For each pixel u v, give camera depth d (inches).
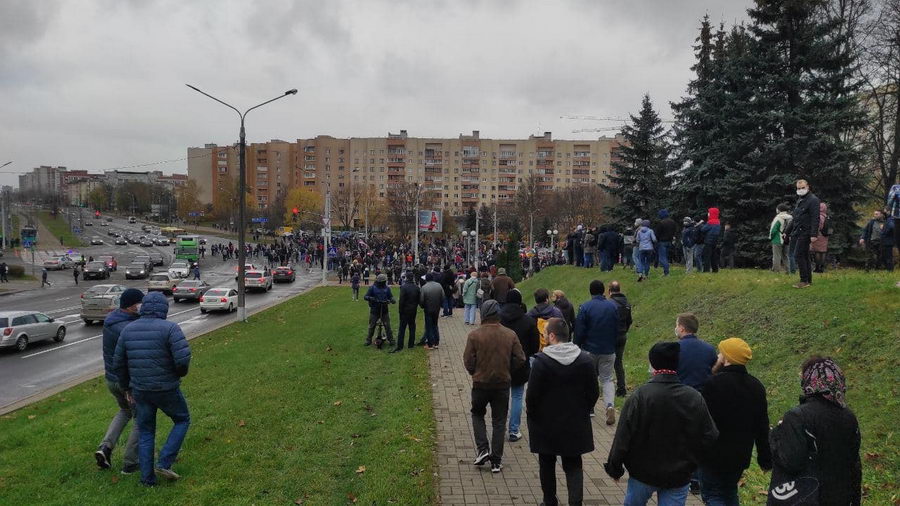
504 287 495.8
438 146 4904.0
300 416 333.1
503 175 4896.7
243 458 264.4
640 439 163.3
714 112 977.5
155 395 232.2
